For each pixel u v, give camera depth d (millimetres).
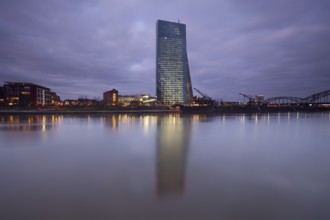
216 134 30328
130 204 8789
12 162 15156
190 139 25797
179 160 15836
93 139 25438
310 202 9055
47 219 7691
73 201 9047
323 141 24719
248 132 32750
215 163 15078
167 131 33594
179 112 110938
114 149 19734
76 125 42469
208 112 108688
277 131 34281
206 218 7781
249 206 8680
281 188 10547
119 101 197750
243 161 15656
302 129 37156
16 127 38219
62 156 16984
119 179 11719
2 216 7883
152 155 17406
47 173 12719
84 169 13500
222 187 10633
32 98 129375
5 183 11086
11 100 123125
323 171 13312
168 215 7984
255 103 148875
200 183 11172
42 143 22734
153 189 10336
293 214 8086
